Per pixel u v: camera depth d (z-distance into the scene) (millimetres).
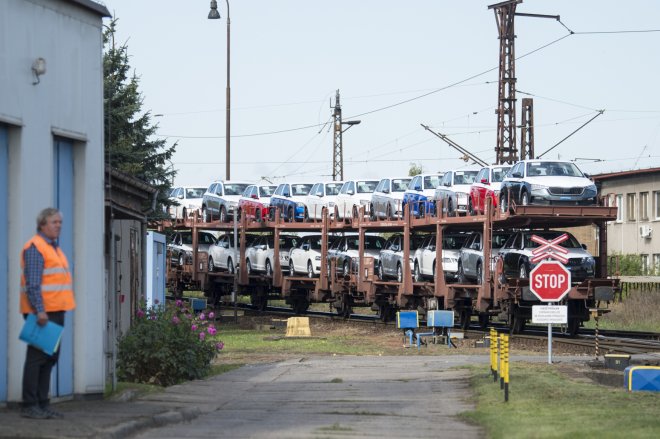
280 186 86500
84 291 23250
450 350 48562
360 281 74812
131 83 67062
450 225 62188
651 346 46875
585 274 55000
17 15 20812
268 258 88375
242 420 21688
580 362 38500
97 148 23719
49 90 21844
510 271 55844
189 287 99312
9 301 20797
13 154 20891
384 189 72750
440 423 21359
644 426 20344
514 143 83875
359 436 19141
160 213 70938
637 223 115125
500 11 83875
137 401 23766
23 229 20844
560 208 53156
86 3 23031
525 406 23812
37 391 19188
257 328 67312
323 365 38375
